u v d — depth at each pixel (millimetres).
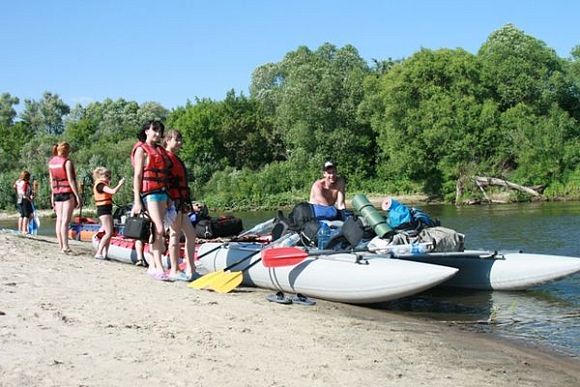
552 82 40406
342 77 45438
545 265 8422
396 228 8773
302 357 4926
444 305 8117
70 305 6012
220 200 38875
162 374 4227
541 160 34281
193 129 50094
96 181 10484
